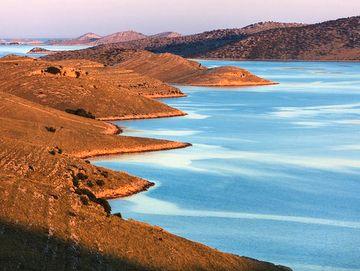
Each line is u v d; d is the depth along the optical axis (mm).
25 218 52719
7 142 102438
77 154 126000
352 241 75438
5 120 135125
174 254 55438
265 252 70750
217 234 76875
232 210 88438
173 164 121000
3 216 51656
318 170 117625
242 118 199625
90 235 53719
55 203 58906
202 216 84812
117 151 131750
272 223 82375
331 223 83000
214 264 56562
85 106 196750
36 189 61375
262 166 120375
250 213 86938
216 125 182000
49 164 95625
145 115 199625
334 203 93438
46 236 50375
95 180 95312
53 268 45312
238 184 104562
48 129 135000
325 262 68125
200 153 134000
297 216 86125
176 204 90625
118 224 58438
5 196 56750
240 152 136000
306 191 100688
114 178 98812
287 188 102500
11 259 44125
